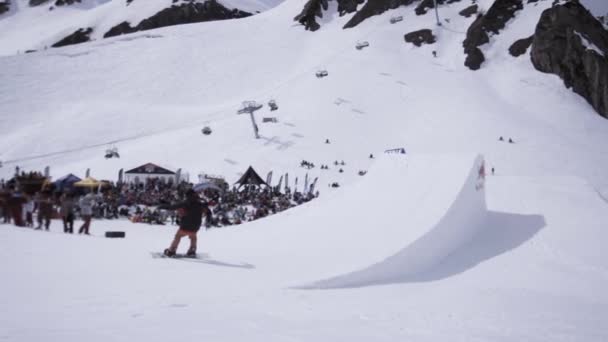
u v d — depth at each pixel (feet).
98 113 212.64
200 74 281.54
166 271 23.94
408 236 31.35
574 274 30.07
